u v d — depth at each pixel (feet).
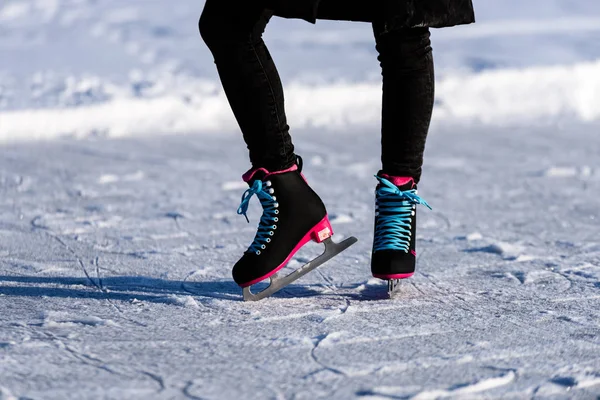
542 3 73.51
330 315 11.98
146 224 19.36
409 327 11.39
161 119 36.40
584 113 41.60
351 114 39.42
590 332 11.20
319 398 8.81
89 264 15.49
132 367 9.73
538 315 12.03
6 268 15.08
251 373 9.55
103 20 66.28
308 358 10.07
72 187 23.86
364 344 10.62
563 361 9.98
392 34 12.21
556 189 24.17
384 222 12.83
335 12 12.54
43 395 8.82
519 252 16.49
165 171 26.84
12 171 26.18
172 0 75.20
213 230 18.79
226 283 14.14
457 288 13.66
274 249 12.56
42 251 16.56
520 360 10.01
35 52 51.80
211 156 29.94
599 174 26.58
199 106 37.35
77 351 10.28
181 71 44.50
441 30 61.00
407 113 12.44
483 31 60.08
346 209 21.27
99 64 46.93
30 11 69.56
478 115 40.45
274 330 11.25
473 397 8.90
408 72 12.34
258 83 12.19
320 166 28.12
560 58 47.19
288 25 64.34
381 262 12.67
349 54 50.78
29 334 10.94
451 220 19.98
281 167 12.56
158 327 11.39
